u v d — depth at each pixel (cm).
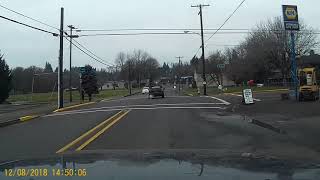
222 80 11869
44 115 3353
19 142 1697
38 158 383
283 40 7012
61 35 4147
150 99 4925
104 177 285
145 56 17412
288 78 7194
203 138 1617
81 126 2209
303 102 3120
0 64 7225
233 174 288
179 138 1623
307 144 1419
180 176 283
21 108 4884
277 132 1756
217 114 2688
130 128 2008
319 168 311
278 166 319
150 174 291
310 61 6756
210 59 11769
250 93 3356
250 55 7881
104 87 17412
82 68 6325
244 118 2373
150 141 1557
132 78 16525
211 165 322
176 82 17800
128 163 337
